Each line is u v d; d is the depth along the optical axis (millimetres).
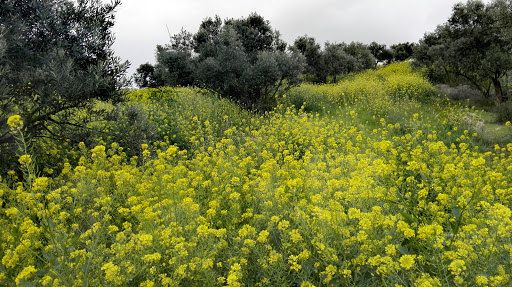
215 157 5949
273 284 2729
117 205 4051
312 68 27562
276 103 15523
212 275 2650
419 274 2426
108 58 6926
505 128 10195
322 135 8281
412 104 13875
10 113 5203
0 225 3092
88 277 2467
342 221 2986
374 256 2582
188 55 15789
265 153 6461
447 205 3496
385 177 4426
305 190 4230
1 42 4906
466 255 2453
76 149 6562
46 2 6258
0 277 2439
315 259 2867
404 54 42188
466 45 18078
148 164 5742
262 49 16891
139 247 2838
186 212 3576
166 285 2557
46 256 2482
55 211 3164
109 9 7293
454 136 8570
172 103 14828
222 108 13359
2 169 5066
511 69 16297
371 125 11531
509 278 2262
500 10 16047
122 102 7199
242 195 4441
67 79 5926
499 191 3641
